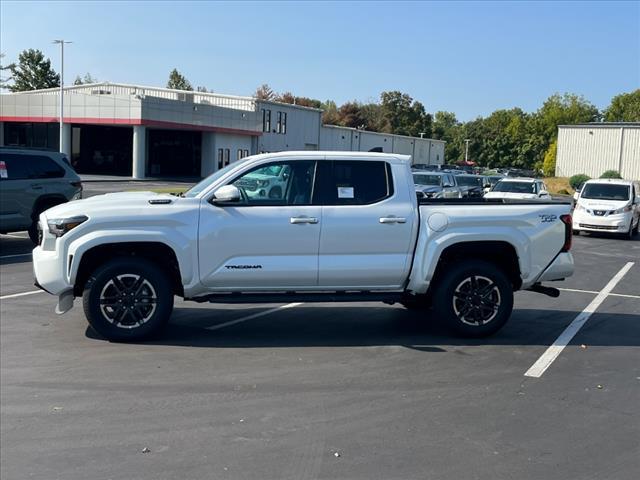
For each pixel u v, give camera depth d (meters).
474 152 114.25
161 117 50.00
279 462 4.61
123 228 7.28
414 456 4.73
